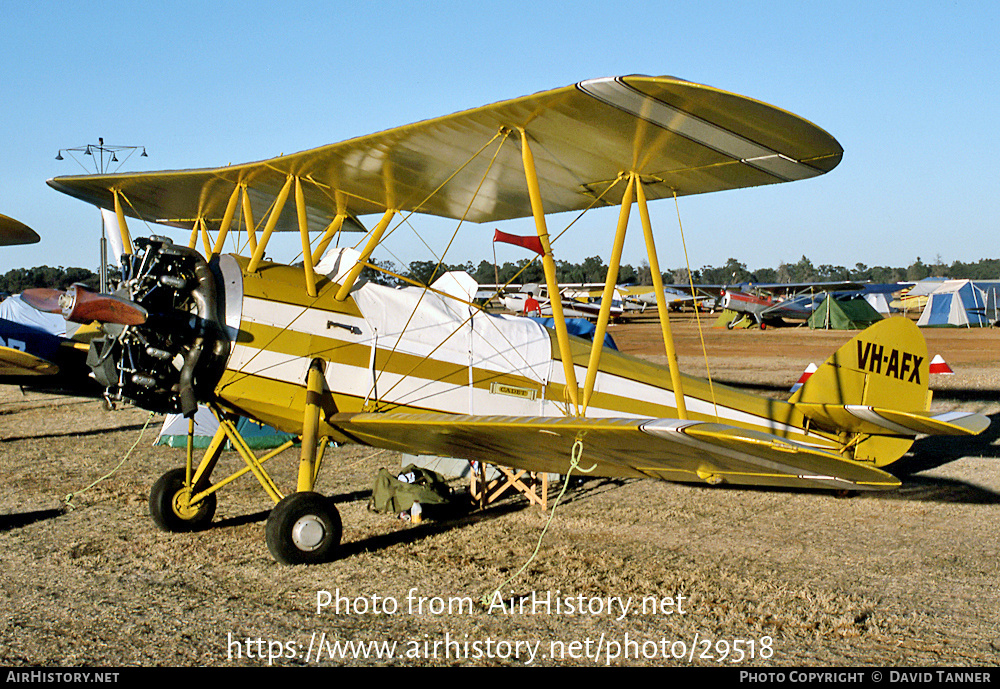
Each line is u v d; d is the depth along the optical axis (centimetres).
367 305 632
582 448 546
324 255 697
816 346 2642
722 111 458
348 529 631
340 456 978
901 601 463
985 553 558
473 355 676
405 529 635
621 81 438
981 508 691
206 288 560
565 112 492
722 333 3388
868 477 452
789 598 470
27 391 1652
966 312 3650
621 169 601
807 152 508
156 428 1170
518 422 503
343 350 606
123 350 545
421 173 654
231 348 561
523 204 752
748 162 546
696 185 625
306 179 671
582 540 604
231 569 528
